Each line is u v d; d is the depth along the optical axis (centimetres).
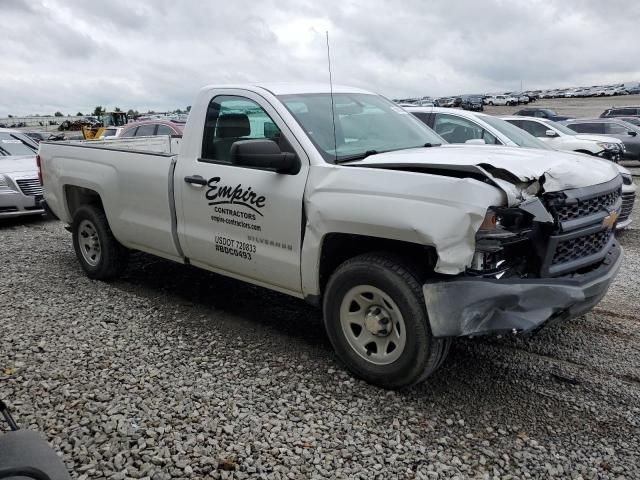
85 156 555
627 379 372
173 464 282
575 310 347
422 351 327
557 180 336
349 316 363
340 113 431
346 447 298
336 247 374
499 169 320
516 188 316
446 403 342
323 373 378
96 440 300
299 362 394
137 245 520
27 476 193
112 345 420
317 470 279
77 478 271
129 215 509
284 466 282
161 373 375
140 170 489
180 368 383
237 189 410
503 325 310
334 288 364
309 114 409
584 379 372
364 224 333
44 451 208
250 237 410
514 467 284
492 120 891
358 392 353
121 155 514
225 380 367
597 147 1280
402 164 344
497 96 7075
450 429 315
